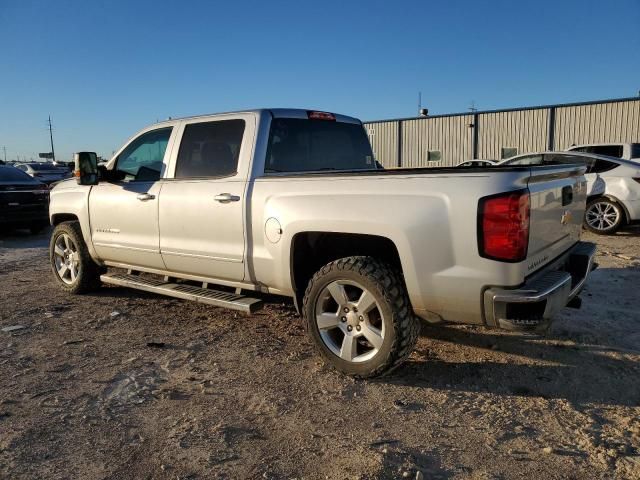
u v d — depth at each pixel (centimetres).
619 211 1016
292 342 466
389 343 362
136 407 349
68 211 615
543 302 324
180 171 500
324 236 409
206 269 478
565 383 380
